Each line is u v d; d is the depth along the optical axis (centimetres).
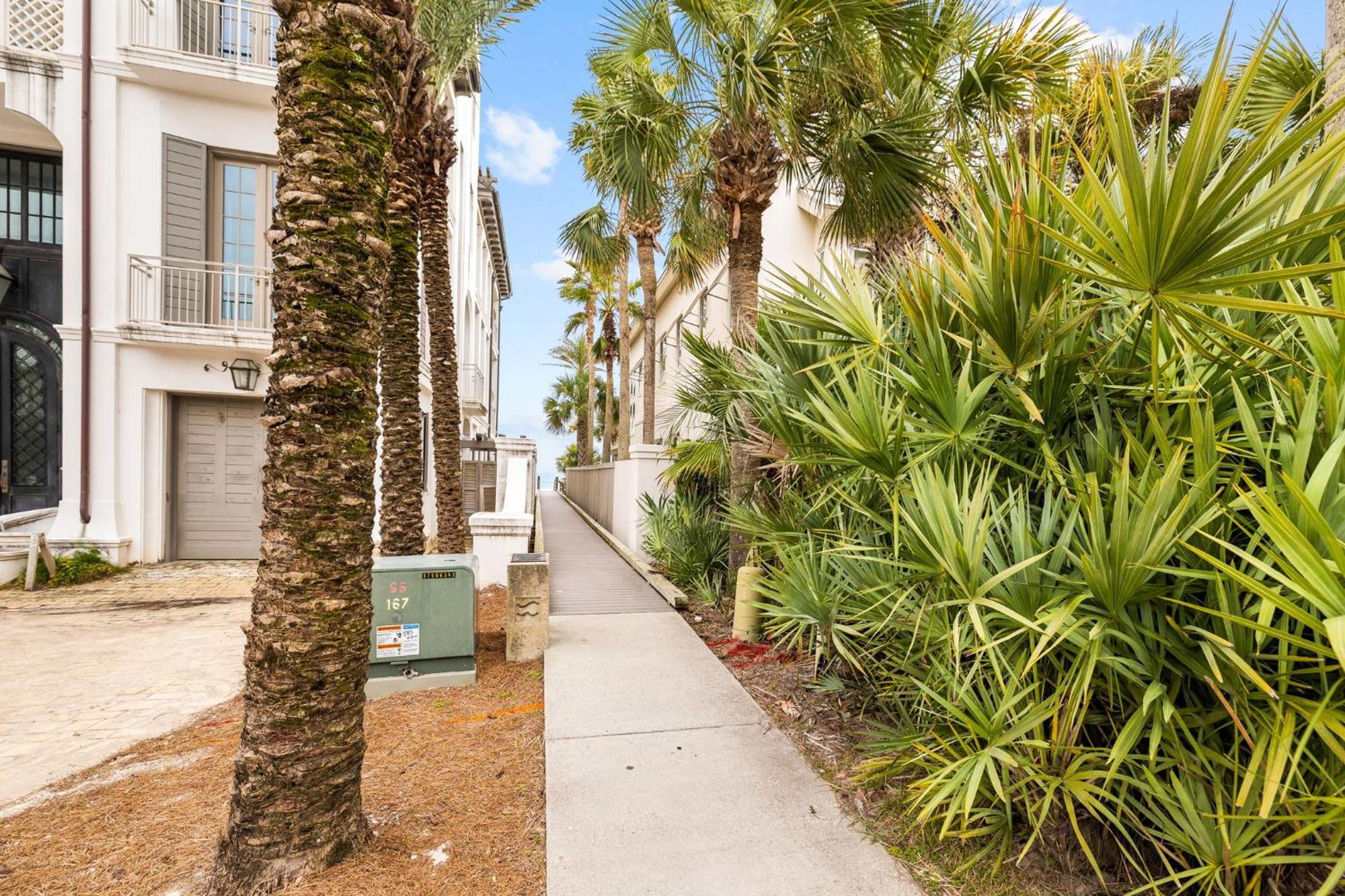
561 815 260
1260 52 155
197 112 952
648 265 1473
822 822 259
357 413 232
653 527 834
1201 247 171
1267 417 222
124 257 913
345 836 230
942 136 552
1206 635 180
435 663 427
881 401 317
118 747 350
